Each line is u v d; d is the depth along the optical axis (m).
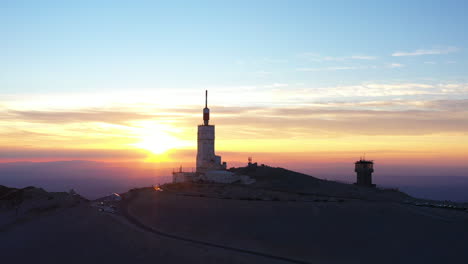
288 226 64.62
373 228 63.12
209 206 76.88
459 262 52.34
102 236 61.09
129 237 60.31
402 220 66.38
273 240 59.91
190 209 75.88
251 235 62.09
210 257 52.81
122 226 66.00
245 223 66.75
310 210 71.38
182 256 53.19
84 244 58.31
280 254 55.41
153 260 52.28
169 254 53.91
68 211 79.19
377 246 57.22
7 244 59.91
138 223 70.56
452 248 56.09
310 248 57.03
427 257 53.88
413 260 53.22
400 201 85.25
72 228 65.81
